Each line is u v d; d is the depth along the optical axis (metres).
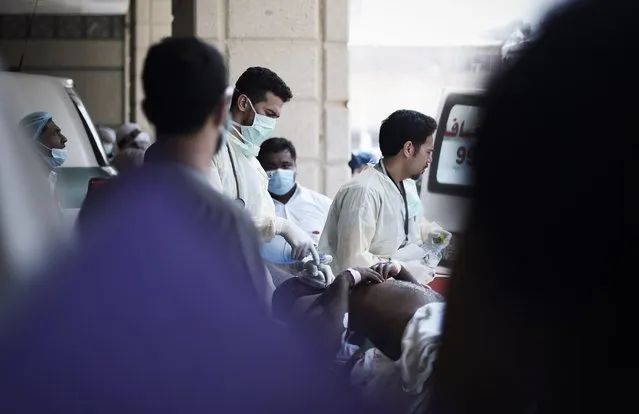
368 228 4.91
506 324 1.72
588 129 1.59
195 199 2.71
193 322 2.58
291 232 4.86
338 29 8.21
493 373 1.76
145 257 2.60
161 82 2.87
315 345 3.61
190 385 2.55
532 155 1.64
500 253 1.70
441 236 5.14
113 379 2.52
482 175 1.71
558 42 1.62
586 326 1.65
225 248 2.69
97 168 8.06
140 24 17.66
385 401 3.26
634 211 1.59
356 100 20.20
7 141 2.77
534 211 1.65
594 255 1.63
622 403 1.64
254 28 8.13
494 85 1.70
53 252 2.67
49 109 8.05
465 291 1.76
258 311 2.69
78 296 2.57
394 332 3.47
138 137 10.89
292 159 6.41
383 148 5.02
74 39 20.80
